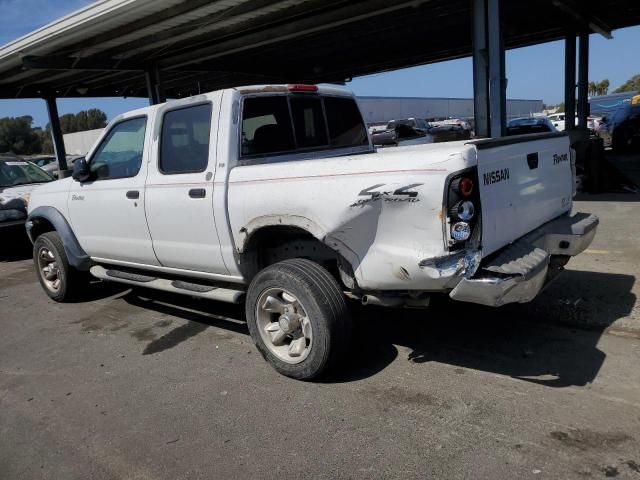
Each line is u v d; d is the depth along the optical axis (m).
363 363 4.07
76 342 5.06
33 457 3.20
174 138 4.55
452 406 3.35
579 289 5.27
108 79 18.05
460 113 58.91
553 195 4.22
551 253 3.89
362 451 2.97
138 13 10.40
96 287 6.98
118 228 5.18
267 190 3.80
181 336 4.99
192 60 14.62
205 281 4.93
